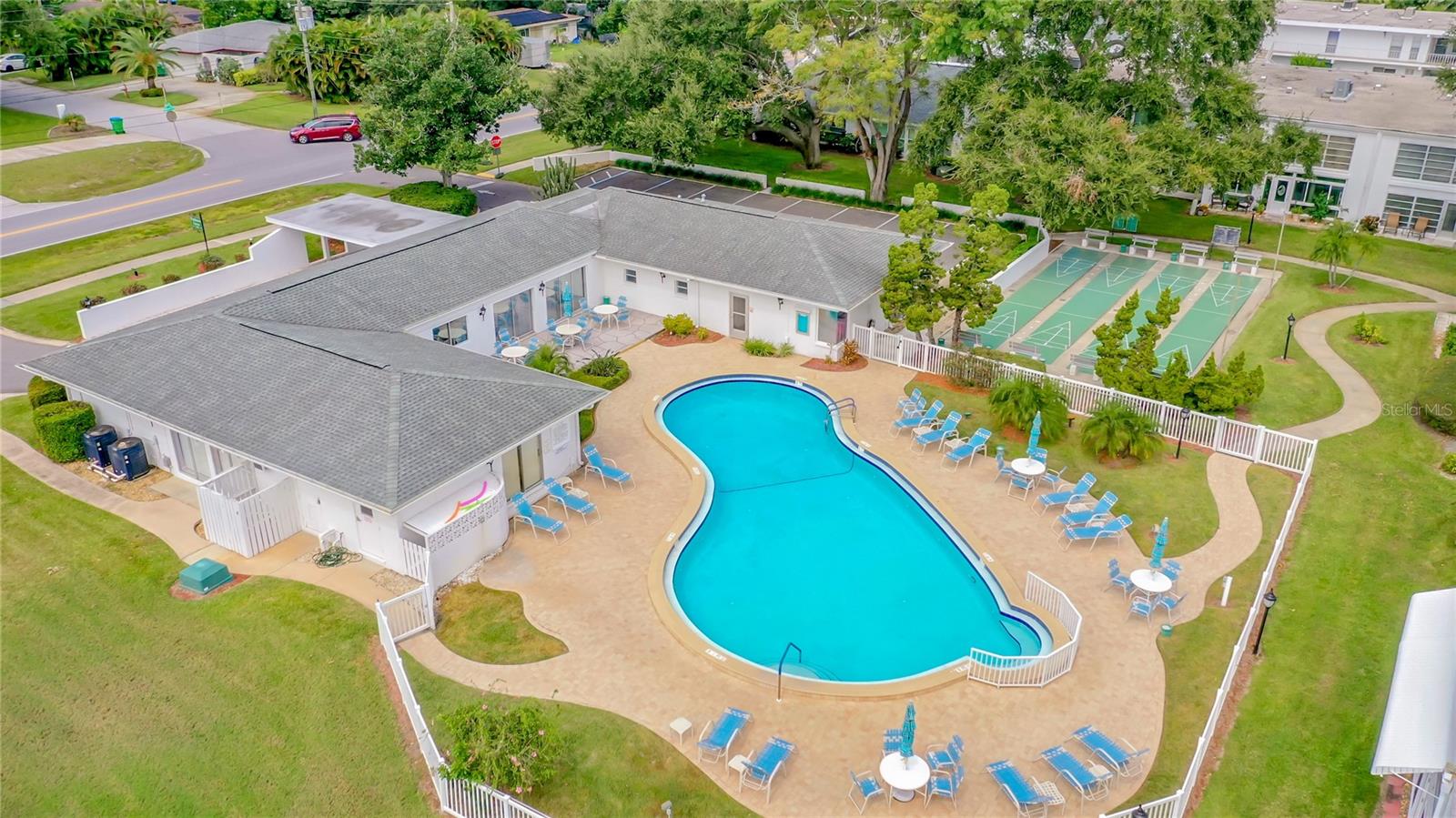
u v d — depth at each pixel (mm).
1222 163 51656
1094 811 20688
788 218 45156
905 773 20609
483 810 20266
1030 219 58031
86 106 84250
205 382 31281
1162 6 52438
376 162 59344
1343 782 21391
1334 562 28875
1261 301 48125
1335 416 37125
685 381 39906
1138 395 35906
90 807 20734
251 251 48719
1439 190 56094
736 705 23359
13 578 27719
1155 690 24000
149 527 30062
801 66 60375
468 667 24516
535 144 76750
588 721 22734
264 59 95688
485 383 30875
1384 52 82688
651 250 44750
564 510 31250
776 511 32094
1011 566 28641
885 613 27312
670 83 63125
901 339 40750
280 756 21906
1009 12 53344
